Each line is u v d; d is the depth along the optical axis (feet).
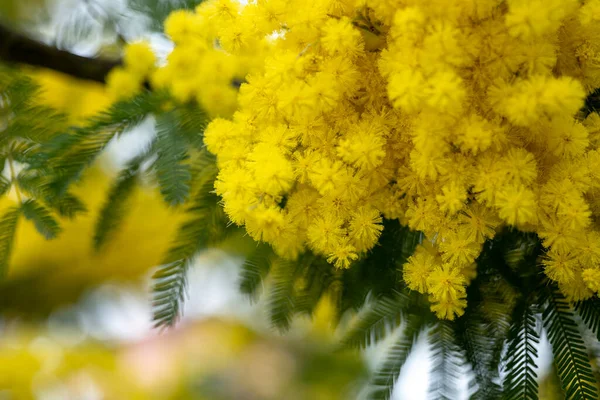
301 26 1.09
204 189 1.17
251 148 1.11
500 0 1.05
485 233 1.09
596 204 1.10
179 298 1.15
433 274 1.09
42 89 1.24
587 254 1.09
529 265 1.15
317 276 1.19
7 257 1.18
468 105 1.07
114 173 1.23
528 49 1.05
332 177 1.08
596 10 1.07
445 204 1.07
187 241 1.16
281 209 1.13
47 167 1.15
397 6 1.06
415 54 1.05
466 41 1.05
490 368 1.14
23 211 1.18
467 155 1.08
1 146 1.20
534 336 1.13
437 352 1.15
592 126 1.10
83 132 1.16
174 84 1.19
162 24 1.26
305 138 1.10
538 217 1.08
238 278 1.20
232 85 1.23
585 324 1.13
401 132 1.09
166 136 1.16
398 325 1.17
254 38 1.12
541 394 1.15
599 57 1.09
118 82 1.24
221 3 1.12
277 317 1.20
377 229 1.12
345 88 1.08
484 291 1.16
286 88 1.08
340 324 1.21
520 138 1.08
